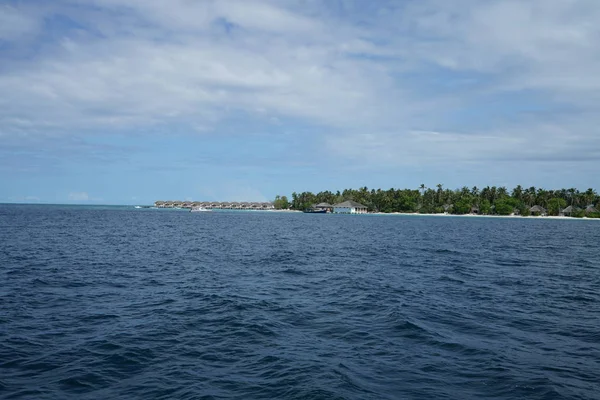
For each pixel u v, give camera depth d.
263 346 15.50
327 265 38.41
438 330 17.72
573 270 37.12
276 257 44.12
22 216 142.25
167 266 36.12
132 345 15.41
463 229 113.00
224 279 30.03
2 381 12.24
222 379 12.55
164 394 11.57
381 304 22.30
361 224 136.50
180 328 17.56
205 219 161.25
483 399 11.43
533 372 13.26
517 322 19.23
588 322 19.34
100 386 12.06
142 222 123.12
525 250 56.34
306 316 19.80
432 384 12.33
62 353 14.53
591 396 11.66
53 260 38.22
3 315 19.19
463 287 27.92
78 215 166.88
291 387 11.95
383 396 11.50
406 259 43.75
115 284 27.41
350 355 14.64
